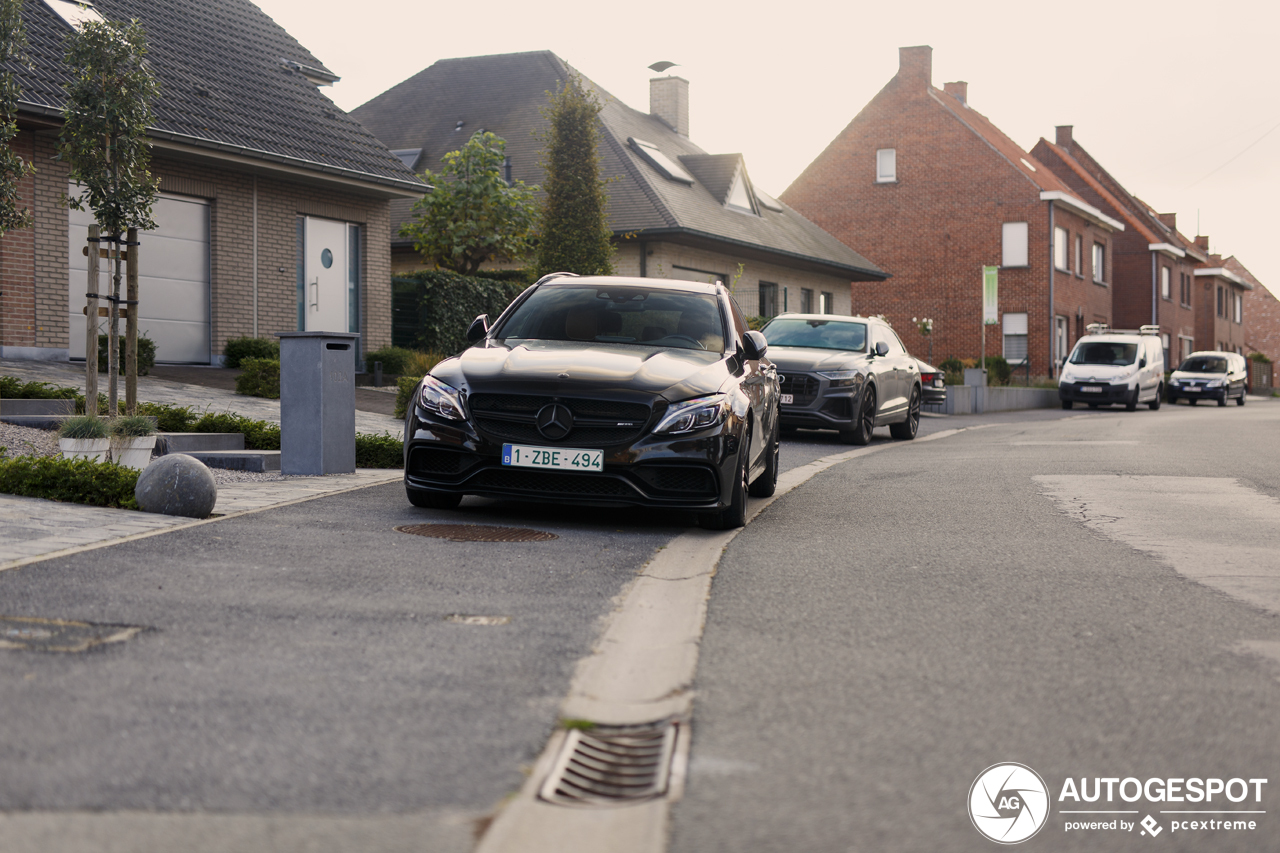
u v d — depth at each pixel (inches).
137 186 377.4
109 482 273.0
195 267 708.7
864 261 1520.7
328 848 98.3
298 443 361.1
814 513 320.2
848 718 135.5
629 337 315.6
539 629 172.6
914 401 684.7
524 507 310.2
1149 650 169.0
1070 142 2299.5
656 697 142.4
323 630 167.0
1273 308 3216.0
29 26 642.8
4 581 186.9
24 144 598.9
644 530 279.9
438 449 276.7
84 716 127.7
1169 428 754.8
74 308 632.4
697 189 1237.7
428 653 157.2
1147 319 2106.3
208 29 835.4
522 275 991.6
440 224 962.1
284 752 119.6
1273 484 394.9
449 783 113.0
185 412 434.9
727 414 276.5
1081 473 433.7
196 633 162.4
